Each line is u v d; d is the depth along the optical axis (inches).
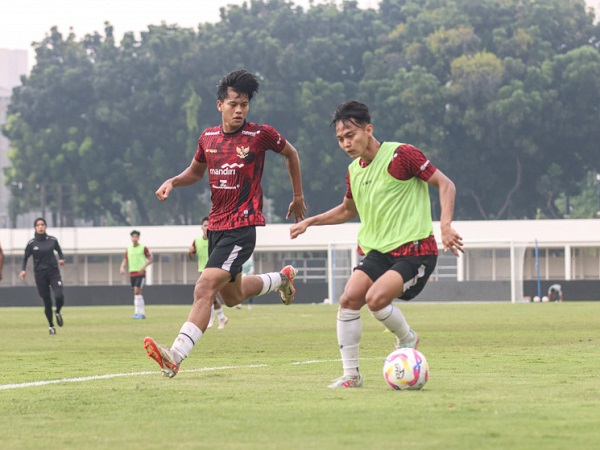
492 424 531.8
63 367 1002.7
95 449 481.7
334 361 1046.4
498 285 4399.6
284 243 5032.0
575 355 1099.3
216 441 496.1
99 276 5329.7
